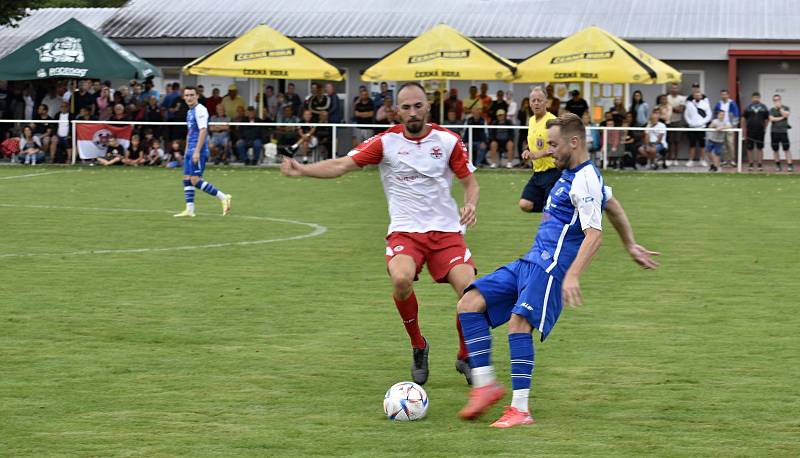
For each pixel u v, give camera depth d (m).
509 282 13.54
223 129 60.06
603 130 57.91
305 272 25.55
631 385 15.16
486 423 13.28
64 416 13.45
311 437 12.59
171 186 48.97
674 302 21.83
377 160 15.40
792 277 25.03
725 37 69.31
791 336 18.58
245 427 12.99
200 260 27.42
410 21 74.19
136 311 20.62
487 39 71.06
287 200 43.66
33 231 33.16
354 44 72.94
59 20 81.94
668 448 12.14
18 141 60.62
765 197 45.31
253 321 19.73
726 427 13.03
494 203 42.41
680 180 53.38
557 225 13.37
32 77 60.91
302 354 17.11
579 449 12.11
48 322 19.50
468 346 13.49
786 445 12.27
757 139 59.56
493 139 59.16
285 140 59.50
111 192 46.22
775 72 71.81
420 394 13.48
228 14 77.12
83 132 60.16
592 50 58.56
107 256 28.00
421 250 15.43
